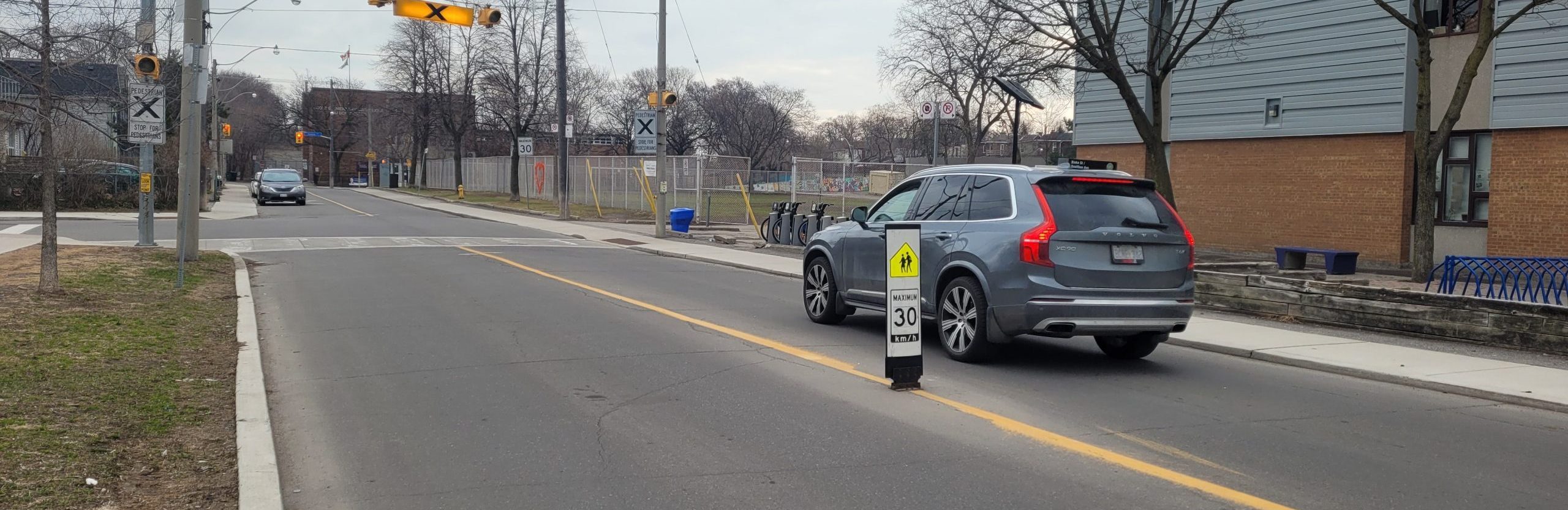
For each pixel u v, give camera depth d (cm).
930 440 679
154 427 681
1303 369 980
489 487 577
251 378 842
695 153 8362
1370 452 662
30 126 1502
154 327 1085
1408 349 1056
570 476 597
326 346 1038
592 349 1024
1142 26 2392
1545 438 710
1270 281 1316
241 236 2500
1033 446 666
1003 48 2008
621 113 8694
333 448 660
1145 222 935
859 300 1138
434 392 823
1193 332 1170
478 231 2923
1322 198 2138
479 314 1266
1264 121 2223
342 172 10462
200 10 1753
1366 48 2034
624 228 3316
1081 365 977
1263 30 2214
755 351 1021
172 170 3688
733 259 2162
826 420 734
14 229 2541
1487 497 568
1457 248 1941
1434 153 1645
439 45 5753
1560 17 1755
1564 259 1655
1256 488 580
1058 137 7219
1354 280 1772
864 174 5356
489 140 7625
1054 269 898
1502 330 1070
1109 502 551
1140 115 1889
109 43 1232
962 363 977
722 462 625
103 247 1909
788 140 9081
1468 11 1897
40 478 553
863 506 543
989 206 976
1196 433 709
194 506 535
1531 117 1802
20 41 1142
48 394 738
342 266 1845
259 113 11194
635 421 730
